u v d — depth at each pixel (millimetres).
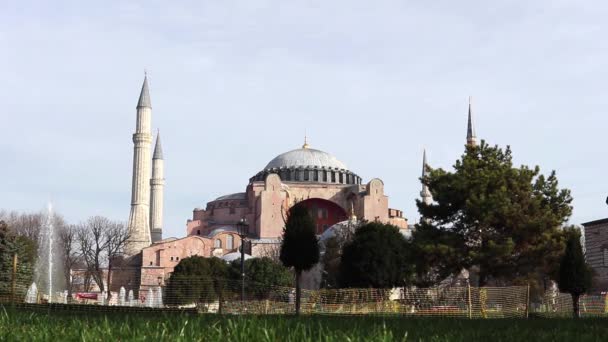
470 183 43031
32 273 79250
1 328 8695
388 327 11094
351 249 42875
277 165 136000
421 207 45125
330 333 8375
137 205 133375
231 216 129250
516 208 41750
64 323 9930
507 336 10297
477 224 42844
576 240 35562
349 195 124000
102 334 8297
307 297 42938
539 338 10016
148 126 137875
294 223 32531
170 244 117000
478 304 35531
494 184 43219
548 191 44281
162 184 151500
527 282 42219
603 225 70562
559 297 46219
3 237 68688
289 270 88812
